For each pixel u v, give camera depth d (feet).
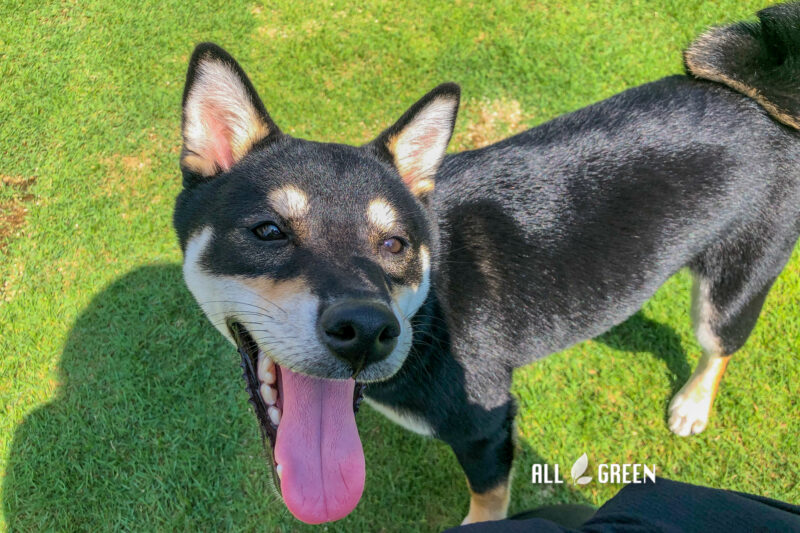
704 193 1.74
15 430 2.06
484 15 2.97
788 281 2.24
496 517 1.85
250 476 2.01
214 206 1.47
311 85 2.82
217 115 1.52
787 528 1.07
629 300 1.81
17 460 2.02
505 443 1.77
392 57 2.88
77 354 2.18
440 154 1.63
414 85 2.80
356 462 1.49
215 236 1.44
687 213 1.74
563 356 2.19
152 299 2.26
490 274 1.70
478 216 1.72
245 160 1.52
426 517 1.98
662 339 2.21
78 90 2.82
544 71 2.79
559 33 2.88
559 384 2.16
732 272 1.86
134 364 2.16
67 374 2.15
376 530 1.96
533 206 1.72
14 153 2.64
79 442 2.04
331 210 1.42
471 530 1.19
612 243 1.73
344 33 2.97
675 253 1.78
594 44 2.84
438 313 1.63
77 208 2.47
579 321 1.79
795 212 1.83
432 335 1.61
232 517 1.96
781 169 1.79
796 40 1.75
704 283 1.91
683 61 1.88
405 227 1.50
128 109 2.75
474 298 1.68
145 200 2.48
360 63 2.87
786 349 2.15
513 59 2.82
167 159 2.59
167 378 2.14
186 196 1.54
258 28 3.03
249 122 1.54
